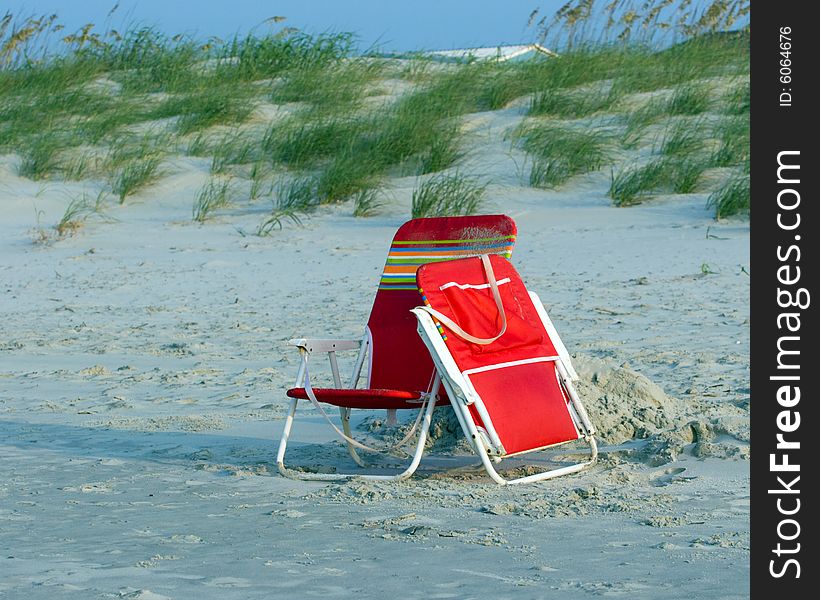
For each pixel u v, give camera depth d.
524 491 6.98
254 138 27.05
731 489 6.73
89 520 6.23
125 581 4.89
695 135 25.00
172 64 31.89
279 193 24.09
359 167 24.30
